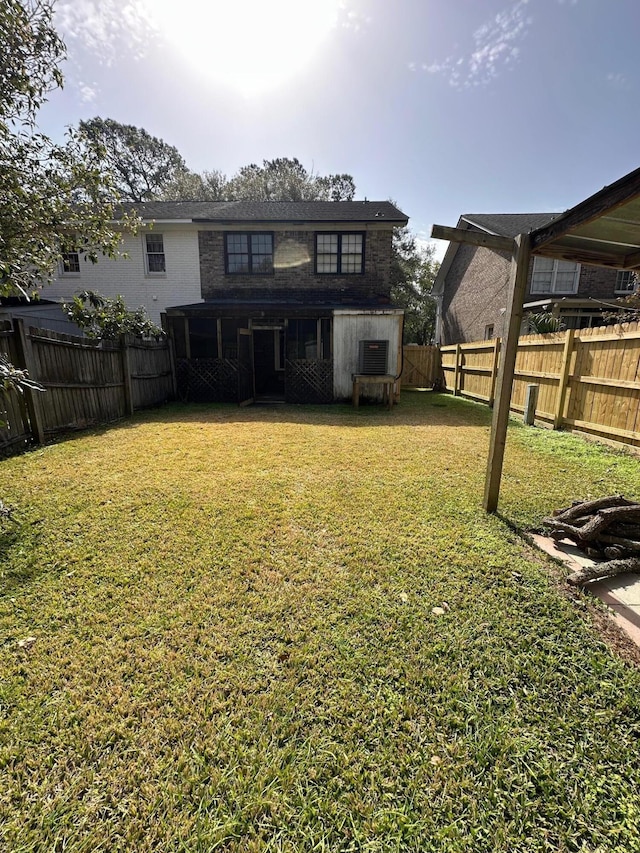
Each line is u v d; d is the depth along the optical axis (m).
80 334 12.72
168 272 12.73
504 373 3.29
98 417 7.29
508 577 2.58
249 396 10.67
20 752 1.49
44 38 3.74
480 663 1.90
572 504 3.32
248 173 24.81
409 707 1.67
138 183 29.38
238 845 1.23
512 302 3.17
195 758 1.47
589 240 3.17
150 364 9.41
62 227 4.38
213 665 1.88
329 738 1.55
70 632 2.08
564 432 6.48
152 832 1.26
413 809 1.33
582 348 6.21
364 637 2.06
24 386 5.41
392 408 9.47
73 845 1.22
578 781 1.41
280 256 12.46
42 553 2.81
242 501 3.72
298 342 12.49
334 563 2.72
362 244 12.36
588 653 1.97
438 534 3.12
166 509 3.53
